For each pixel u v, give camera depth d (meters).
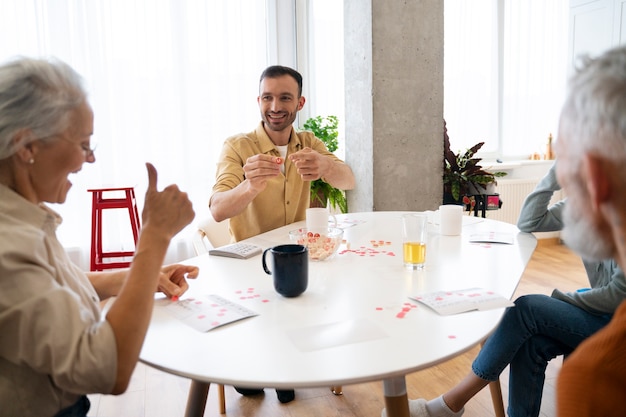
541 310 1.56
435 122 3.63
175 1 4.02
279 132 2.29
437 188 3.71
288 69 2.20
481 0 4.87
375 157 3.50
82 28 3.82
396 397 1.08
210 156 4.26
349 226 2.12
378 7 3.37
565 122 0.65
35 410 0.89
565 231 0.70
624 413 0.57
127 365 0.82
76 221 3.97
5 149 0.85
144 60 4.00
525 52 5.06
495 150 5.15
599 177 0.60
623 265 0.63
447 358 0.91
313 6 4.54
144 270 0.89
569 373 0.60
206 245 2.07
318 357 0.91
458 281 1.34
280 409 2.12
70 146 0.90
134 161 4.07
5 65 0.85
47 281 0.82
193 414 1.37
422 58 3.53
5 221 0.85
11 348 0.81
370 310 1.14
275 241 1.84
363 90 3.53
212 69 4.19
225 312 1.12
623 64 0.59
